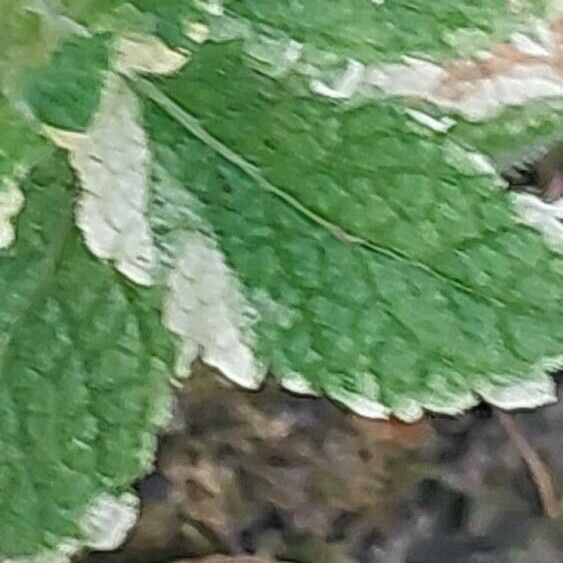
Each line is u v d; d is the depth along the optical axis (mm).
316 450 183
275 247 73
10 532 77
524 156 77
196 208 74
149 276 76
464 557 188
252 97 72
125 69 72
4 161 71
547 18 71
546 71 75
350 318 72
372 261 72
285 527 185
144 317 77
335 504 186
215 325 74
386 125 72
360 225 72
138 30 72
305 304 73
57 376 78
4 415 78
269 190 73
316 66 71
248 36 72
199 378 169
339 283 72
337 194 72
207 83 72
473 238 71
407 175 71
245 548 184
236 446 179
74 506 78
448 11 71
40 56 71
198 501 181
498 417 185
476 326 71
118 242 75
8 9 71
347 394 72
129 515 78
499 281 71
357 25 71
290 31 71
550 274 71
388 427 183
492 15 71
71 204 77
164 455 177
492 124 75
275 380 78
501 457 186
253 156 73
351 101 72
